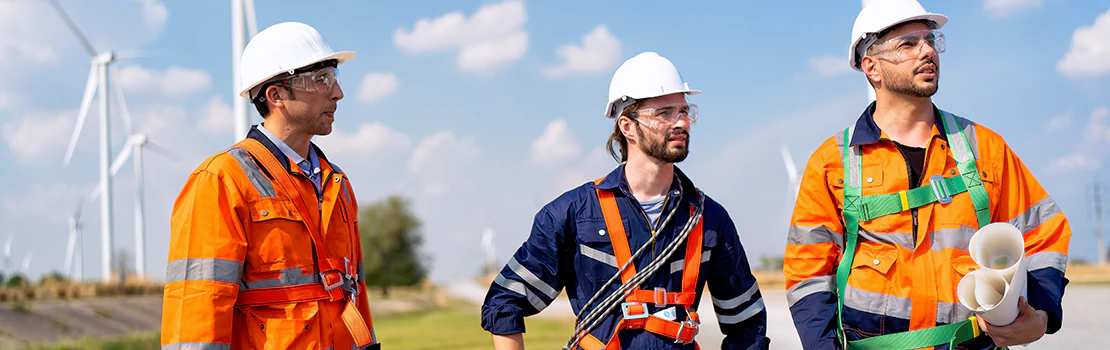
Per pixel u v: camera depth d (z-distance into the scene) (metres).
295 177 3.05
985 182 3.13
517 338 3.28
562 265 3.30
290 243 2.95
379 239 65.62
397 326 26.88
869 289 3.20
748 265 3.34
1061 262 3.03
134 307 24.67
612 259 3.16
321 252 3.01
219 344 2.77
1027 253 3.11
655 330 3.07
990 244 2.85
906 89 3.17
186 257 2.81
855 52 3.40
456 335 20.77
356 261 3.26
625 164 3.29
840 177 3.30
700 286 3.21
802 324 3.28
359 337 3.01
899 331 3.15
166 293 2.81
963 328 3.06
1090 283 33.59
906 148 3.23
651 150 3.14
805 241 3.36
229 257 2.83
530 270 3.27
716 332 15.12
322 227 3.05
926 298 3.10
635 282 3.10
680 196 3.19
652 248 3.15
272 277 2.92
